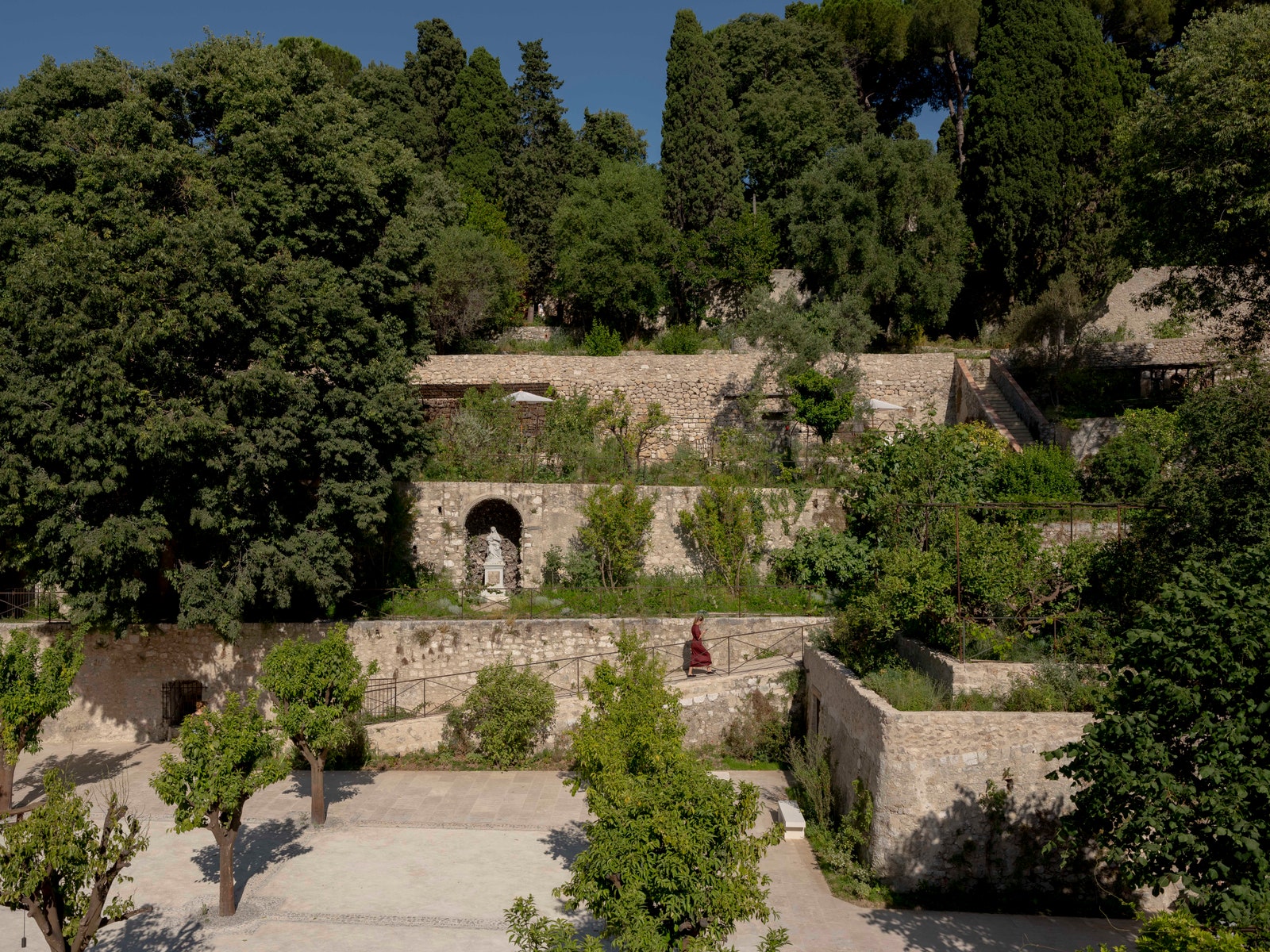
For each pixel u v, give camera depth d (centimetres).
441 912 1367
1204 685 953
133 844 1135
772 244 4050
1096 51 3744
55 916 1055
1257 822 859
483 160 4744
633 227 3894
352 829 1694
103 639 2255
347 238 2258
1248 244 2450
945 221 3747
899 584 1667
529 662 2236
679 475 2734
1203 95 2320
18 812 1105
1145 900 1353
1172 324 3441
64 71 2070
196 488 1967
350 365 2133
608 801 1059
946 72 4894
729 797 1039
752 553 2545
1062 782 1391
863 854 1469
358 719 2109
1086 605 1734
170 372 1875
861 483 2497
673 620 2236
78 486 1836
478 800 1833
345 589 2167
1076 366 3231
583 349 3722
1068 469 2456
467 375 3319
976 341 3959
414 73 4962
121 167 1914
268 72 2073
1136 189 2698
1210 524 1491
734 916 983
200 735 1336
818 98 4491
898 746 1399
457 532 2583
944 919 1324
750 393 3083
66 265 1770
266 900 1409
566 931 988
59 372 1858
